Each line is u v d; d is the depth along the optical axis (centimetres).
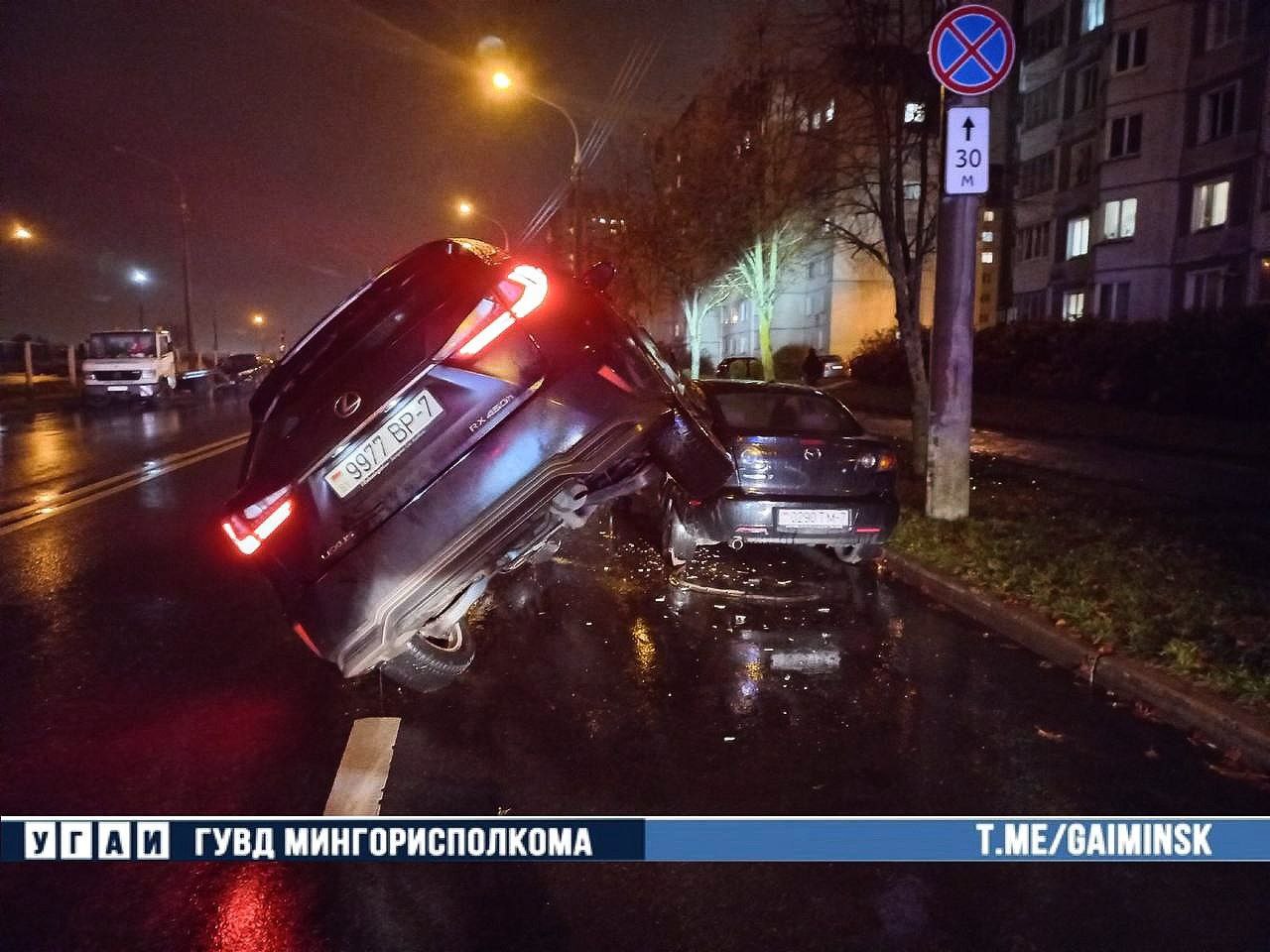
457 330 401
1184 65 3225
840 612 712
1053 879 359
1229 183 3072
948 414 931
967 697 540
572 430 411
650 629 668
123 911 342
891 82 1090
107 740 488
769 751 468
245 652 630
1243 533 905
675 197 2716
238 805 416
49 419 2645
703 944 320
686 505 783
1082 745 475
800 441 758
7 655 624
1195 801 418
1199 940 323
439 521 400
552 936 325
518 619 692
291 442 399
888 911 339
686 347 4888
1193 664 533
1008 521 954
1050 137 4056
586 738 484
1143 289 3369
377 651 404
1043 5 4116
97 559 903
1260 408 1984
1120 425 2034
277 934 327
